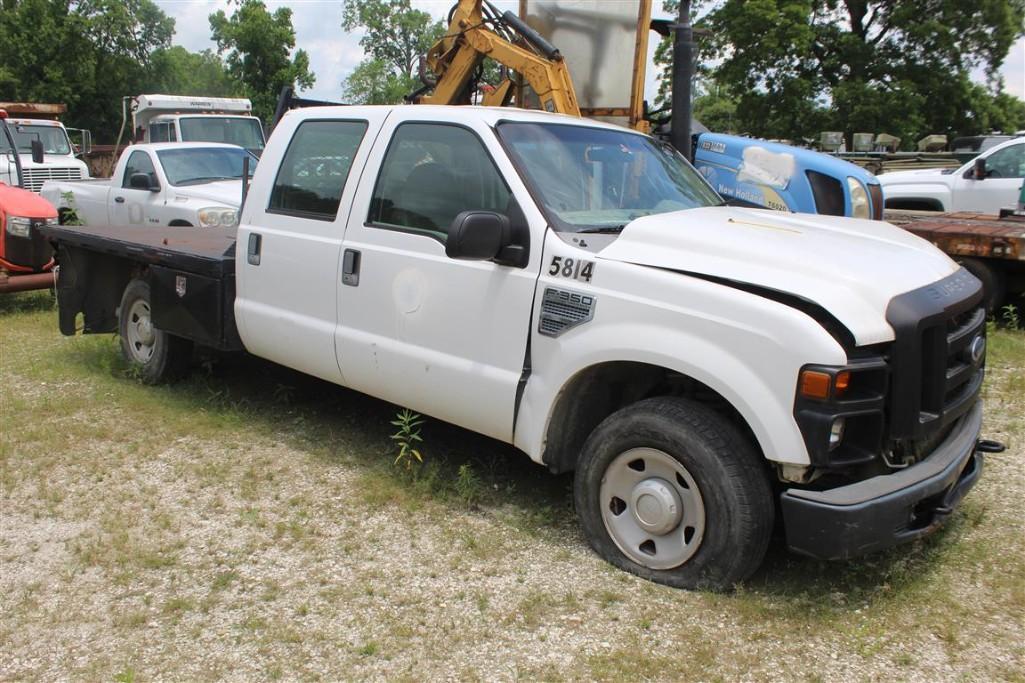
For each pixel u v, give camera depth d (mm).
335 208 5066
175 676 3174
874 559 3947
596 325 3848
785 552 4047
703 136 8742
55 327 8953
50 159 17547
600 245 4031
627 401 4203
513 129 4512
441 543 4168
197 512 4500
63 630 3475
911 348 3410
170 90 45344
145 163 12227
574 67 8320
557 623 3490
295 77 39156
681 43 7477
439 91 8617
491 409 4293
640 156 4973
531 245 4125
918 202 14594
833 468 3391
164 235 7148
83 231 7156
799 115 32969
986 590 3691
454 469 5043
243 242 5594
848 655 3258
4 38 36750
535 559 4004
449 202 4520
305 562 3990
